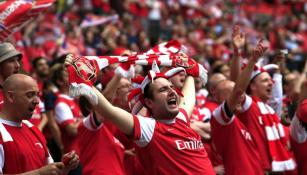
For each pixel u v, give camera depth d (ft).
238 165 30.40
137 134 24.08
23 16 30.60
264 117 32.27
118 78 28.91
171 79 29.53
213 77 35.88
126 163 30.14
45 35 58.90
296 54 71.20
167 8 90.63
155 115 24.98
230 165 30.53
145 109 28.50
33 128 23.79
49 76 36.63
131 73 28.73
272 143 32.12
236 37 33.35
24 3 30.63
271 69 35.50
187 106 26.55
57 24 61.31
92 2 78.79
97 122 29.01
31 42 58.13
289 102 39.14
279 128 32.89
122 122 23.91
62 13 68.85
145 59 25.89
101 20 61.57
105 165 29.12
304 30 95.45
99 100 23.34
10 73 28.32
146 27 83.51
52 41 58.65
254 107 31.96
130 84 29.19
